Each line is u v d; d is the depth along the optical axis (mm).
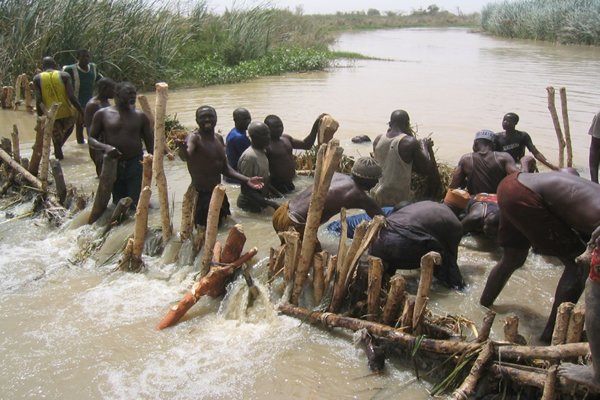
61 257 5312
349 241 5629
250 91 15055
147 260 5117
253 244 5480
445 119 10852
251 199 6340
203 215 5824
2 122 10844
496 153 6074
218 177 5801
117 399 3414
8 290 4660
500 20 42781
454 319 3992
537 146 8922
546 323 4164
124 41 15375
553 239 3768
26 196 6637
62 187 6133
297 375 3621
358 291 4184
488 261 5285
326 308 4203
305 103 12859
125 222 5680
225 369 3682
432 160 6527
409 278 4891
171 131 9094
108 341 3979
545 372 3189
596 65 20156
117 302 4496
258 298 4363
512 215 3836
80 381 3568
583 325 3191
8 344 3939
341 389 3496
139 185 6207
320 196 4043
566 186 3646
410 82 16516
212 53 20156
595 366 2785
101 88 6984
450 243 4770
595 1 32906
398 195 6281
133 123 6051
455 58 24391
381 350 3701
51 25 13617
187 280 4727
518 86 15078
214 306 4453
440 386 3414
